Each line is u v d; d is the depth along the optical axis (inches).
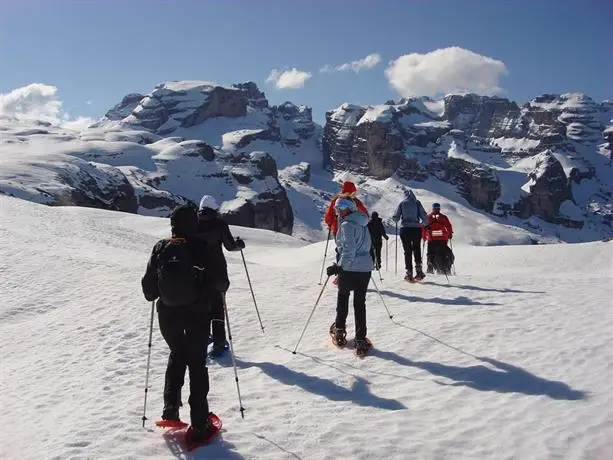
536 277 629.3
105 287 597.0
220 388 299.6
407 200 576.4
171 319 222.4
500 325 375.2
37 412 282.5
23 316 537.0
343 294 352.2
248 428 235.1
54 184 4749.0
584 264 1085.8
